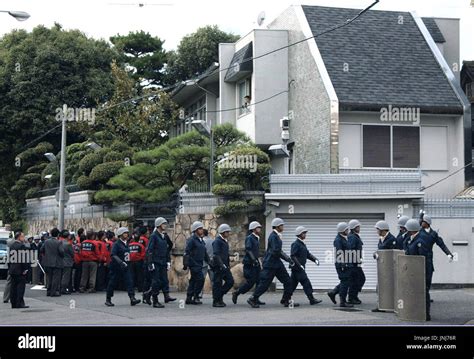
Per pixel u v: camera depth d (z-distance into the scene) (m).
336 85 31.19
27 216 45.09
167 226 28.61
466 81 37.47
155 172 29.64
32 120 45.03
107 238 27.94
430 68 32.91
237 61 35.41
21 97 44.84
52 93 45.22
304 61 32.94
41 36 46.56
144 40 55.44
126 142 39.22
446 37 36.97
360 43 33.44
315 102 31.70
